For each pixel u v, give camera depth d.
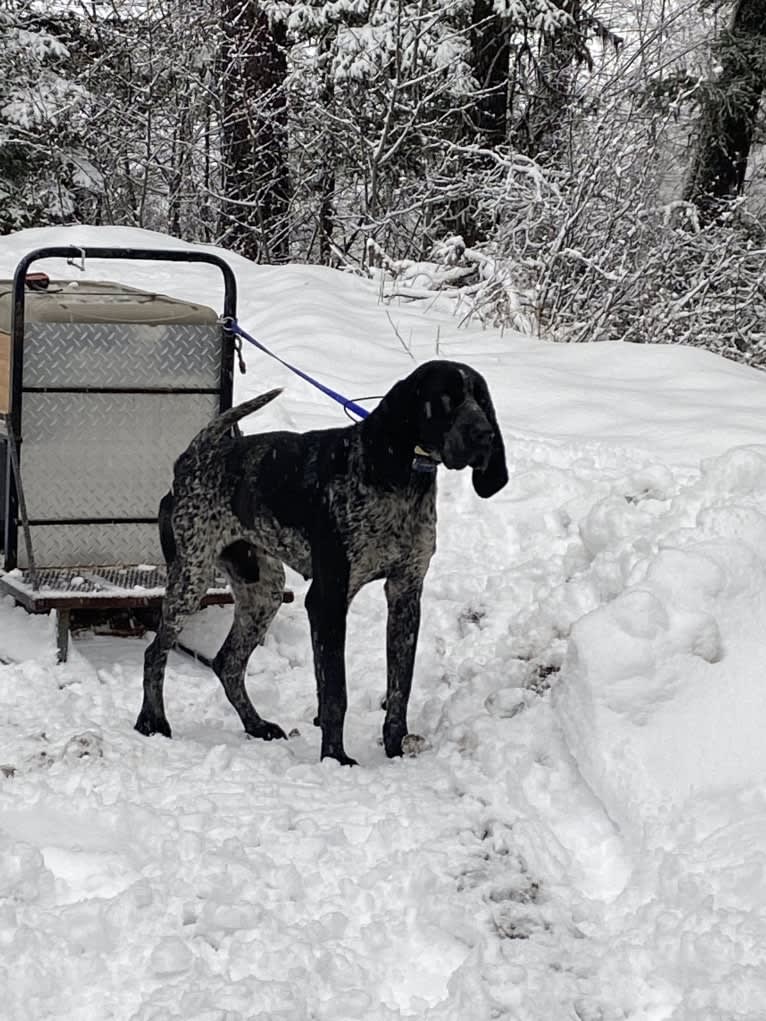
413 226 9.66
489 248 7.23
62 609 3.30
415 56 9.25
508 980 1.93
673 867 2.18
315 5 10.30
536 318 6.69
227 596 3.42
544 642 3.14
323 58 10.18
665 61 8.01
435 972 2.00
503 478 2.66
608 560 3.22
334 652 2.72
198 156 11.34
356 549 2.67
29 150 11.28
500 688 3.00
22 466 3.44
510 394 5.27
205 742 2.92
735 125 9.41
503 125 10.09
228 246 11.15
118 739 2.82
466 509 4.16
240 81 10.88
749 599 2.71
